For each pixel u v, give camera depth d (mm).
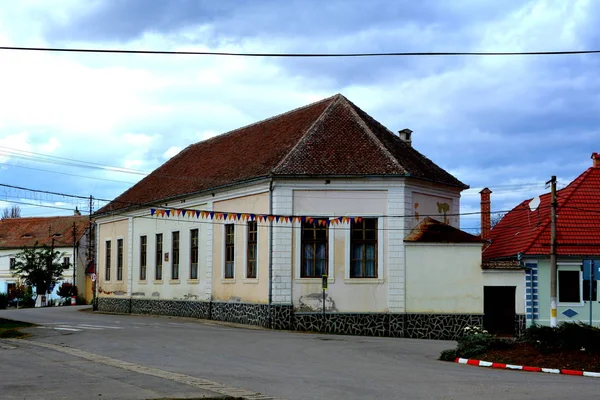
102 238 48719
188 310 37500
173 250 39719
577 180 35312
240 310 33250
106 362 17391
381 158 31375
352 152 31828
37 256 64250
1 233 75438
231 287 34125
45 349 20922
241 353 20156
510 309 31219
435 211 32875
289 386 13797
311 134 33000
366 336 29328
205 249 36344
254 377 15094
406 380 15055
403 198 30797
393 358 20016
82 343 22766
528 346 19844
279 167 30906
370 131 33156
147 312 41688
